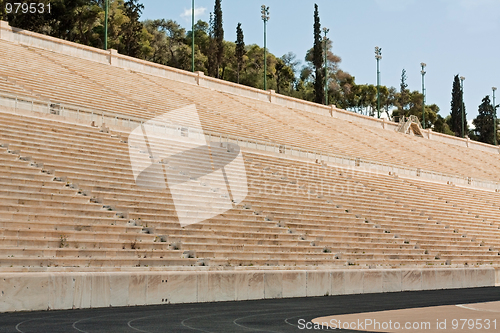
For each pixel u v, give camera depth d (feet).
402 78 288.71
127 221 48.39
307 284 43.29
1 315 27.94
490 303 39.75
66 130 63.82
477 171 144.15
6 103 65.62
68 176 51.93
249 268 49.06
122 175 57.72
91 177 54.19
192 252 47.80
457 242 79.61
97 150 61.52
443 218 89.66
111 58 108.58
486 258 78.54
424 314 32.45
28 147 53.83
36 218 42.68
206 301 37.32
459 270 56.44
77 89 84.33
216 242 51.75
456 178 123.03
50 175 50.24
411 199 93.86
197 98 109.40
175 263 45.27
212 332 24.48
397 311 33.83
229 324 27.12
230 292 38.65
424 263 67.72
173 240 48.67
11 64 83.51
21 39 97.66
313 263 55.83
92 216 47.14
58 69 91.35
